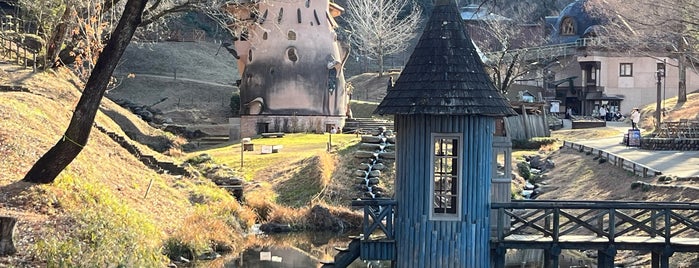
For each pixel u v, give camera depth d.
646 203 18.03
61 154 20.12
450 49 17.91
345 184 36.03
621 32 52.50
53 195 19.55
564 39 82.25
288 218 31.42
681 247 17.91
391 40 86.75
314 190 35.31
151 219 24.02
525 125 50.94
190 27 93.19
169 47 85.69
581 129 60.25
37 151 23.17
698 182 28.77
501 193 20.64
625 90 77.12
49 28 38.94
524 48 74.62
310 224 31.50
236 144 49.94
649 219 18.23
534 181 39.12
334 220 31.70
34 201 19.03
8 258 15.04
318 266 23.53
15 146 22.53
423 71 17.77
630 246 18.02
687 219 18.33
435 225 17.78
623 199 30.39
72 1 33.31
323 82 55.41
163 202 26.55
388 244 18.09
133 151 31.73
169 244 22.94
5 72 34.78
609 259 18.14
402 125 18.02
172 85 72.00
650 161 36.25
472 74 17.72
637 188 30.55
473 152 17.75
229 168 37.84
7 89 30.95
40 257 15.27
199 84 72.75
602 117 72.44
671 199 27.67
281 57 55.12
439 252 17.78
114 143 30.45
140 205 24.69
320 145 44.91
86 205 20.05
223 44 58.16
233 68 85.88
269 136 51.97
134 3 18.92
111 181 25.12
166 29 85.25
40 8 38.12
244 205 32.41
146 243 19.47
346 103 58.72
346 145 41.91
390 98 17.88
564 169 39.69
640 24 41.94
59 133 26.73
